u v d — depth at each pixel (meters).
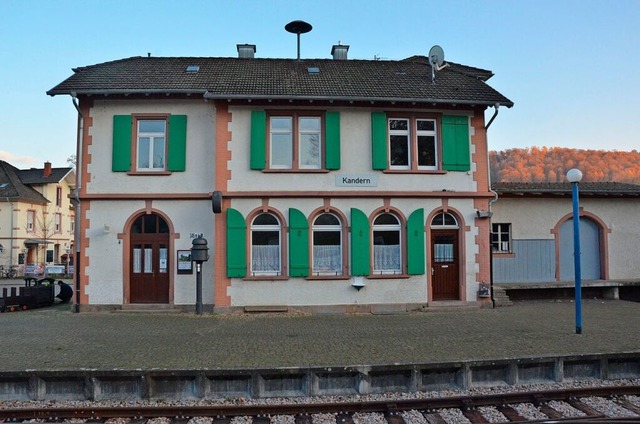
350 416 7.74
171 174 17.09
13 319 15.13
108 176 17.05
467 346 10.96
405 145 17.72
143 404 8.20
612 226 20.80
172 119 17.14
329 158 16.97
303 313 16.36
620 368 9.65
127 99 17.17
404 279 17.05
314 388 8.65
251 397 8.51
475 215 17.58
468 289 17.34
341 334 12.57
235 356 10.05
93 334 12.58
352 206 17.06
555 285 19.42
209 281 16.84
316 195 16.86
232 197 16.67
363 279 16.84
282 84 17.52
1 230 43.31
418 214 17.20
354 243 16.86
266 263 16.88
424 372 8.96
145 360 9.70
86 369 8.49
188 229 16.97
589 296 20.14
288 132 17.23
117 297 16.75
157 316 15.74
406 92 17.48
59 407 7.83
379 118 17.30
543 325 13.73
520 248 20.25
